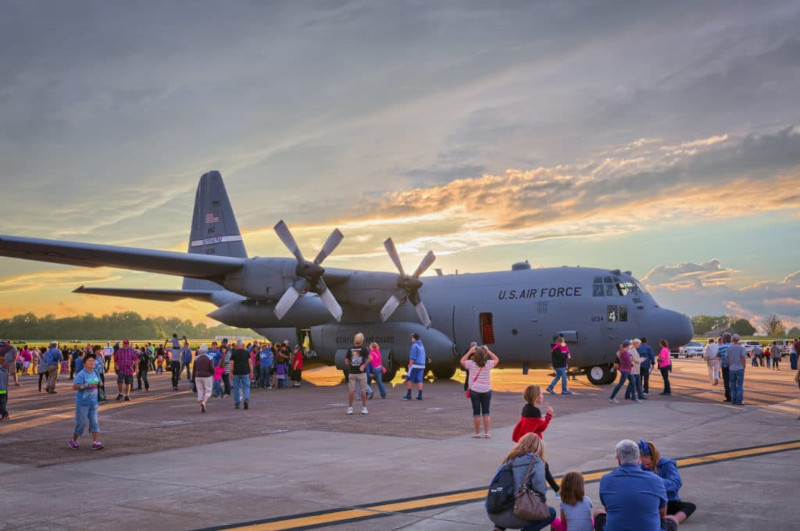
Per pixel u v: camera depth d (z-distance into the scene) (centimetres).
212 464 1025
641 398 1822
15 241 1806
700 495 792
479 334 2534
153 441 1256
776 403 1775
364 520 712
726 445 1135
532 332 2420
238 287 2347
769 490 816
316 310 2550
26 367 3738
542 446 604
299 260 2203
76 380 1176
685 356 6338
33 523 711
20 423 1564
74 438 1175
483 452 1100
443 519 714
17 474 969
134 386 2728
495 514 589
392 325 2633
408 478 911
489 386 1252
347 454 1095
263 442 1227
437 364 2602
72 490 863
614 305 2311
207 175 3288
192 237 3334
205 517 729
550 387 2045
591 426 1359
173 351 2530
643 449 654
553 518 589
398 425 1425
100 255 2022
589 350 2336
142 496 827
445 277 2742
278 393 2266
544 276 2472
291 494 829
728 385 1802
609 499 555
